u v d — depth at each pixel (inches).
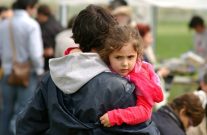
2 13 845.8
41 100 264.8
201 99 428.5
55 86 256.2
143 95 245.3
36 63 663.8
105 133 243.9
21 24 663.1
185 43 2287.2
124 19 571.5
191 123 393.7
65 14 1015.0
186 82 895.7
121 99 243.3
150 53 643.5
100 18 251.3
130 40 245.0
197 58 858.8
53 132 255.6
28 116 266.7
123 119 241.0
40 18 733.9
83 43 253.1
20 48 667.4
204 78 482.6
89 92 245.1
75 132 247.1
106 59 251.0
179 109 390.0
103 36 248.5
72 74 245.9
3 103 681.6
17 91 674.8
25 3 661.3
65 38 458.6
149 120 249.8
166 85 604.7
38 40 663.8
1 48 680.4
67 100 251.0
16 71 668.7
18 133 270.4
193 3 872.3
